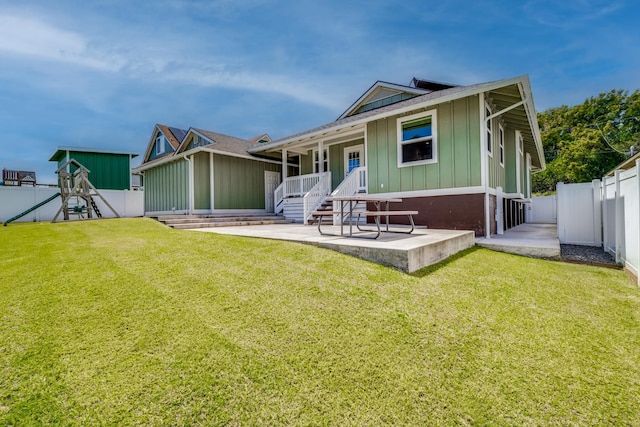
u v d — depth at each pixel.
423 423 1.65
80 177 10.66
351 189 9.32
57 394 1.72
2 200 13.61
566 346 2.38
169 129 21.36
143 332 2.32
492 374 2.04
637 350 2.34
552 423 1.66
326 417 1.67
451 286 3.50
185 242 5.09
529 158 15.32
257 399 1.76
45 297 2.81
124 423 1.57
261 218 11.23
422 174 7.88
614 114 27.28
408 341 2.38
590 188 7.10
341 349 2.24
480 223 7.03
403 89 11.04
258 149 12.47
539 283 3.87
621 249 4.95
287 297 2.99
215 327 2.43
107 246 4.79
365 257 4.14
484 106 7.05
